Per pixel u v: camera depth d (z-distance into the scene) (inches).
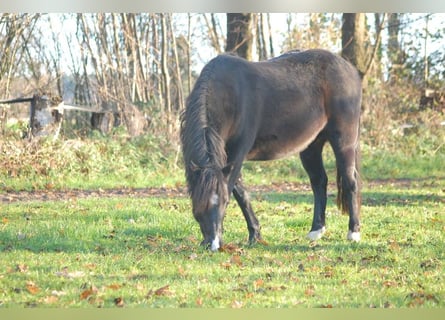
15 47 931.3
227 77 386.6
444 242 412.2
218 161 362.9
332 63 428.8
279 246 393.4
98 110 859.4
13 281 300.4
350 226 425.7
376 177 824.3
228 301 278.1
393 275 327.3
